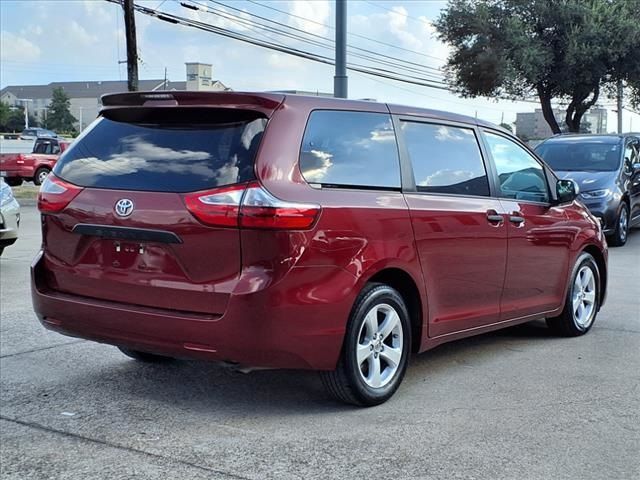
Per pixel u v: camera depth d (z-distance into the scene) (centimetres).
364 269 446
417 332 506
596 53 2731
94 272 454
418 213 489
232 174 415
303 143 436
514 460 392
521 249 587
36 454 399
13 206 998
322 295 423
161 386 516
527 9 2878
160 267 430
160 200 426
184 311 421
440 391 508
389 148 492
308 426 439
